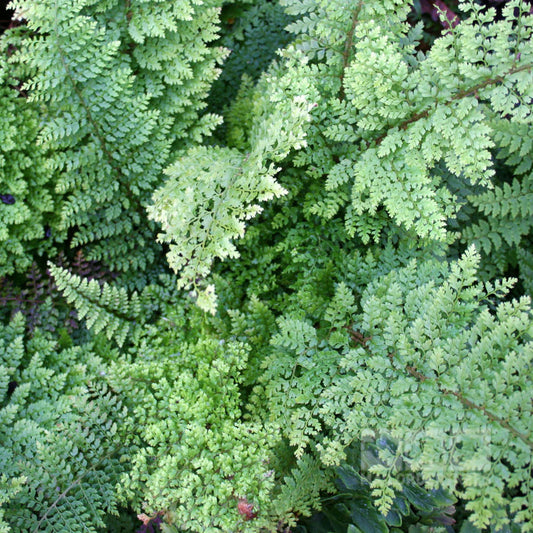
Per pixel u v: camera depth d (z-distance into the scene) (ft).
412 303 2.48
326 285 2.78
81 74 2.77
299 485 2.45
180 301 3.03
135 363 2.79
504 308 2.34
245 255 2.99
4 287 3.05
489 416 2.21
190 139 3.14
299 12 2.70
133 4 2.86
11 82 2.96
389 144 2.54
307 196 2.83
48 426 2.73
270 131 2.55
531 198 2.86
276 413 2.49
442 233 2.48
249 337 2.75
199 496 2.40
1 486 2.51
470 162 2.44
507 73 2.36
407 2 2.63
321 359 2.54
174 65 2.93
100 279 3.14
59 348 3.09
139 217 3.09
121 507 2.83
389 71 2.46
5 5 3.21
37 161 3.02
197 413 2.56
